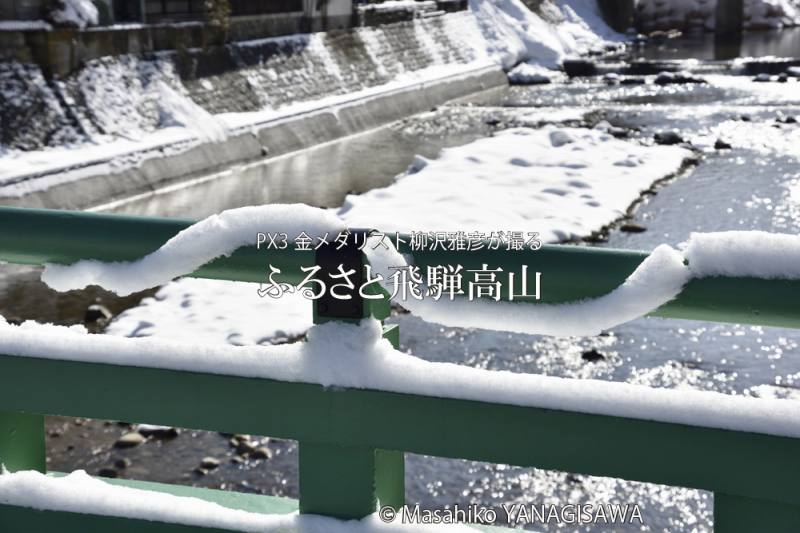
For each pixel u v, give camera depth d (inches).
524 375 53.6
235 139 738.8
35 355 61.4
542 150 676.1
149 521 61.1
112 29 721.0
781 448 48.9
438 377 54.6
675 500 217.2
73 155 628.7
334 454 58.0
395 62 1067.3
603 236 479.5
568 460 52.7
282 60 889.5
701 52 1409.9
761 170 616.7
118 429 265.3
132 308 371.2
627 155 648.4
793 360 306.7
